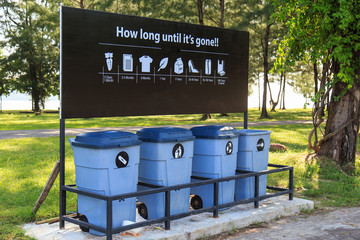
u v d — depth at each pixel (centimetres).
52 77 5284
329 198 780
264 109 3700
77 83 539
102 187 482
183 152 559
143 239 488
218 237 546
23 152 1280
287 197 729
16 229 532
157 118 3528
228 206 600
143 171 558
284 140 1672
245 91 757
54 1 3459
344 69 928
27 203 676
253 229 586
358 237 552
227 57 725
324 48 931
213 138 595
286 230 581
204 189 621
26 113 5062
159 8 2986
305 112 5484
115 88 580
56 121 3052
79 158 499
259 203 680
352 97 1037
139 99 608
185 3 3092
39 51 4419
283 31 3353
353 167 1015
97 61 558
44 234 513
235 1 3269
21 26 4738
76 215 559
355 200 760
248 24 3203
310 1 938
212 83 705
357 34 966
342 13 872
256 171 662
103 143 473
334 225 607
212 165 604
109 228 459
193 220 572
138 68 605
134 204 514
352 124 1046
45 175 922
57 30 3834
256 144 658
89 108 552
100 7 3178
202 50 687
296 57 1002
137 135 557
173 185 542
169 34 641
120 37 582
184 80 664
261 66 4706
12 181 855
